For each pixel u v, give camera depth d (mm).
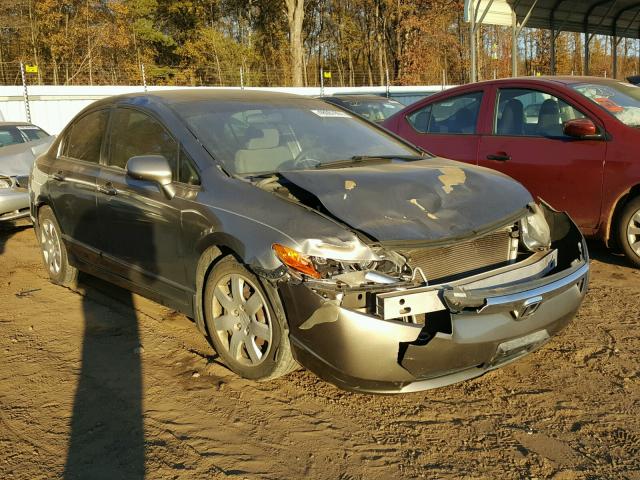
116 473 2695
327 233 3008
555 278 3281
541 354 3828
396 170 3670
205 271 3652
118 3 37844
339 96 12133
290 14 34094
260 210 3295
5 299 5082
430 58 43031
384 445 2898
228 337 3580
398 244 2969
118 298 5012
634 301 4648
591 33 19172
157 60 44062
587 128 5309
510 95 6141
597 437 2924
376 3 47500
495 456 2797
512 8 16219
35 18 36312
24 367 3762
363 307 2951
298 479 2645
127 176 4230
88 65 36781
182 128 3965
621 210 5309
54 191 5090
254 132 4074
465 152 6289
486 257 3359
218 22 47156
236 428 3055
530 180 5770
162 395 3385
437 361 2945
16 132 9727
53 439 2971
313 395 3375
